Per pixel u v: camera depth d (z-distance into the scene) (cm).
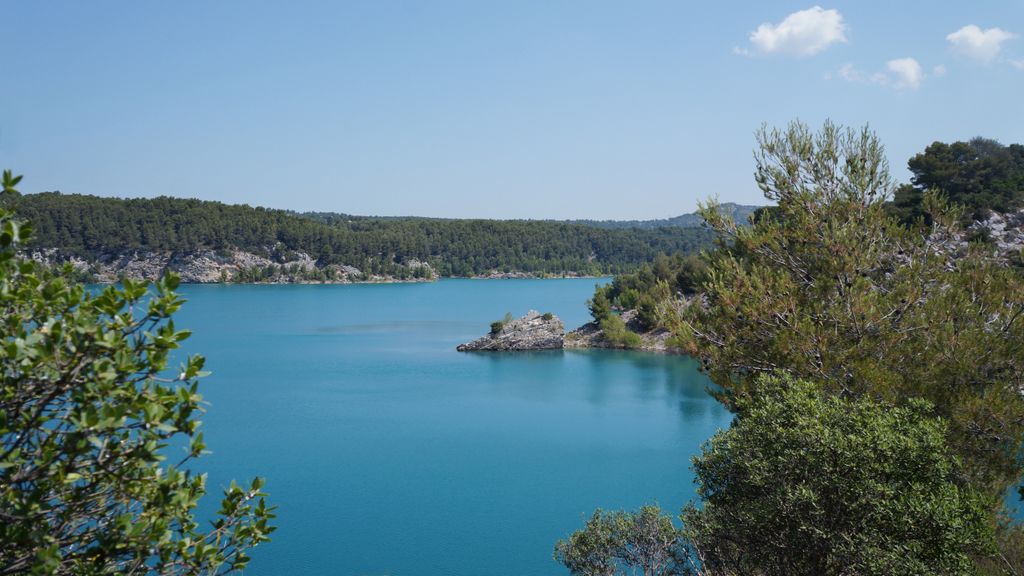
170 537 668
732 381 2123
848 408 1658
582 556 2555
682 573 2375
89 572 603
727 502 1725
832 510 1516
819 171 2361
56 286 625
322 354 12388
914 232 2291
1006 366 1906
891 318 2081
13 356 555
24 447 611
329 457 5975
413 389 9138
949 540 1383
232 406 8106
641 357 11569
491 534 4203
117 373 590
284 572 3650
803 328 2003
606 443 6397
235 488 747
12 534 566
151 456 622
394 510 4641
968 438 1806
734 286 2203
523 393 8788
